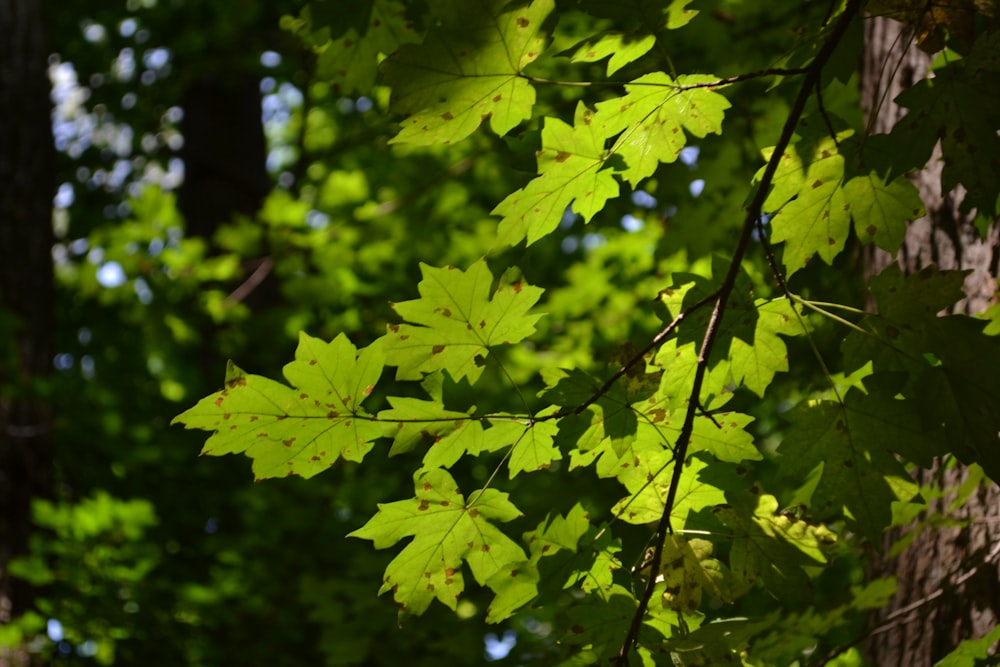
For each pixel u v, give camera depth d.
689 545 1.48
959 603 1.68
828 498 1.47
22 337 3.97
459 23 1.42
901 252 1.77
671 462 1.49
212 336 4.92
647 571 1.50
